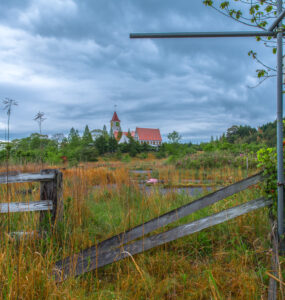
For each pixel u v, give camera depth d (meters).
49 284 2.00
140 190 5.78
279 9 2.60
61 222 3.33
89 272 2.62
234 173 5.34
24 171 5.96
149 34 2.46
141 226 2.86
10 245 2.48
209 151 17.88
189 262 2.84
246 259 2.60
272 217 2.79
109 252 2.76
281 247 2.52
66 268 2.55
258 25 3.38
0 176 3.19
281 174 2.57
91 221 4.22
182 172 7.99
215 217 2.79
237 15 3.41
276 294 2.00
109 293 2.23
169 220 2.83
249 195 3.88
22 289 1.94
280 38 2.48
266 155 2.80
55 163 14.19
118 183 6.42
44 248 2.84
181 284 2.38
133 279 2.38
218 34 2.50
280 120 2.54
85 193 4.96
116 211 4.61
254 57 3.44
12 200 3.62
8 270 2.02
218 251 2.93
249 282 2.22
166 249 3.02
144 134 123.00
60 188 3.41
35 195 4.27
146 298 2.16
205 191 5.14
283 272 2.29
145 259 2.86
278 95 2.53
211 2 3.40
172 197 5.04
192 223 2.81
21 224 3.19
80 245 3.17
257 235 3.14
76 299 2.00
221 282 2.32
